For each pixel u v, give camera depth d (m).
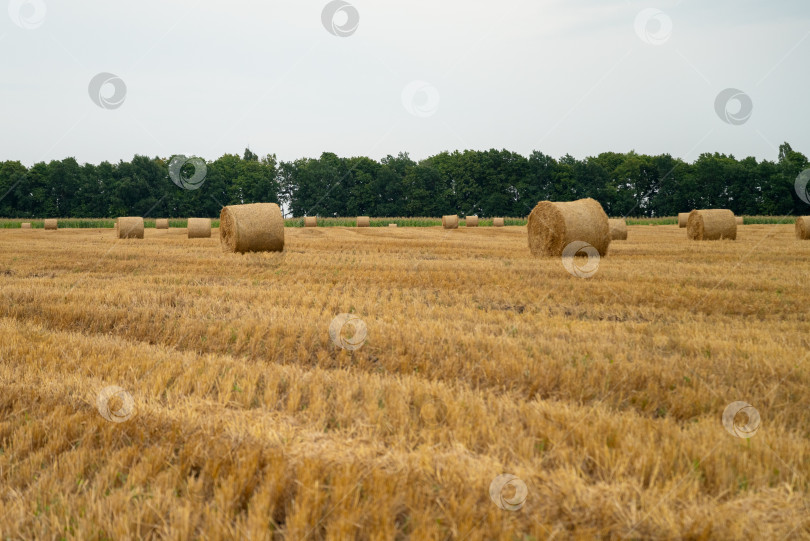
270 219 16.70
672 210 73.56
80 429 4.00
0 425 3.99
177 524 2.77
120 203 72.69
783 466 3.35
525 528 2.80
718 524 2.77
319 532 2.76
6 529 2.81
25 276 11.95
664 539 2.70
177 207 75.25
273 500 3.03
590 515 2.88
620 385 4.86
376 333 6.62
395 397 4.48
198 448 3.61
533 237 16.27
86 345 6.25
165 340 6.76
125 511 2.95
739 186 70.69
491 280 11.14
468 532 2.67
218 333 6.89
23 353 5.91
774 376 4.98
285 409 4.44
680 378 4.94
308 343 6.48
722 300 8.77
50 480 3.28
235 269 12.93
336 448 3.62
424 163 87.38
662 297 9.09
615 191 73.31
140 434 3.89
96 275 12.09
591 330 6.88
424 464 3.32
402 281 11.10
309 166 79.31
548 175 74.94
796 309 8.13
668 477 3.25
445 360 5.62
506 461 3.43
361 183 80.69
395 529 2.71
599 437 3.66
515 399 4.70
